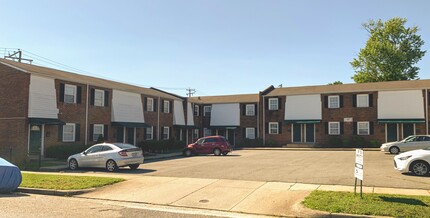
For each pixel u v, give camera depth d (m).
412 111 34.12
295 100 39.53
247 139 42.00
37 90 24.03
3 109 23.83
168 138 38.31
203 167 18.52
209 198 10.87
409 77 48.62
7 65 23.98
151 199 10.96
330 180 13.42
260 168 17.66
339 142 36.50
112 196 11.48
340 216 8.38
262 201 10.30
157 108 36.53
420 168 14.34
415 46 48.97
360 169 9.82
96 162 18.12
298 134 39.25
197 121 45.09
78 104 27.14
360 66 51.34
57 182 13.28
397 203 9.04
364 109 36.09
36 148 23.88
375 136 35.47
